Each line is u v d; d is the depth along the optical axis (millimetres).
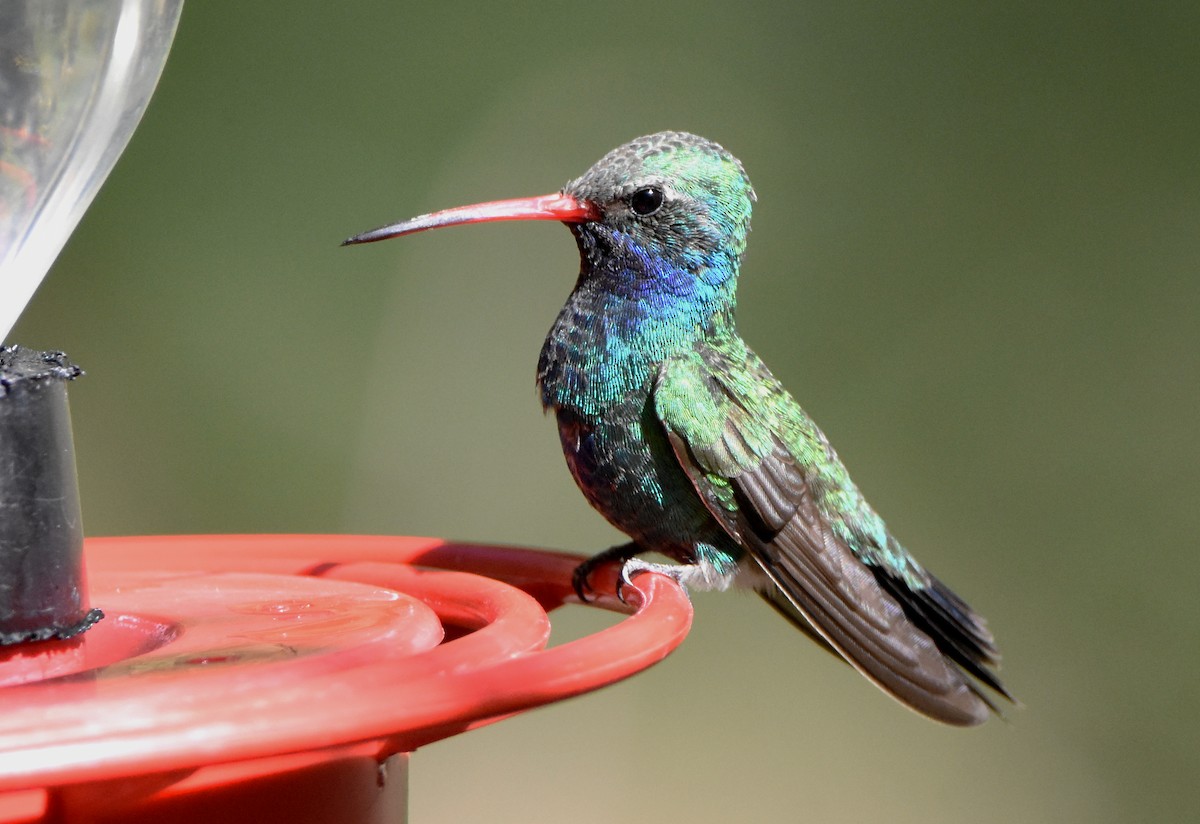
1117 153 12469
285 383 12062
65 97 4512
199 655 3354
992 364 12078
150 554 5301
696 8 13156
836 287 12352
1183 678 11039
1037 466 11688
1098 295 12078
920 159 12656
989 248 12367
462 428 12055
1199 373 11797
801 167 12664
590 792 10625
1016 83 12703
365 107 12609
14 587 3652
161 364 11883
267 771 3492
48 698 2867
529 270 12383
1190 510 11453
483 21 12797
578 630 10812
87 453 11578
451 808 10547
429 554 5363
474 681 2992
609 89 12867
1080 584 11375
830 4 13086
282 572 4965
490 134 12695
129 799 3316
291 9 12547
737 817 10586
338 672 3160
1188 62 12484
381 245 12391
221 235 12227
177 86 12258
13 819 3232
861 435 11953
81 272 11891
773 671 10992
